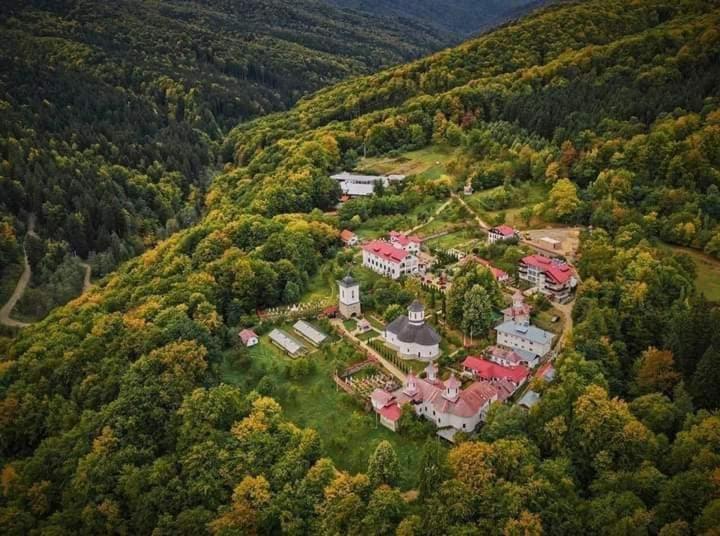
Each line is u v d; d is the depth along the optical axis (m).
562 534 113.44
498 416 136.75
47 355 188.12
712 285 194.25
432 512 117.81
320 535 123.31
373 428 148.25
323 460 134.38
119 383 166.25
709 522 104.56
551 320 182.00
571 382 139.50
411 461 137.50
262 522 128.12
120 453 146.88
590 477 127.44
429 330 171.38
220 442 144.50
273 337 186.62
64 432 162.62
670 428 132.75
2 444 171.88
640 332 164.88
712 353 140.38
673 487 113.31
